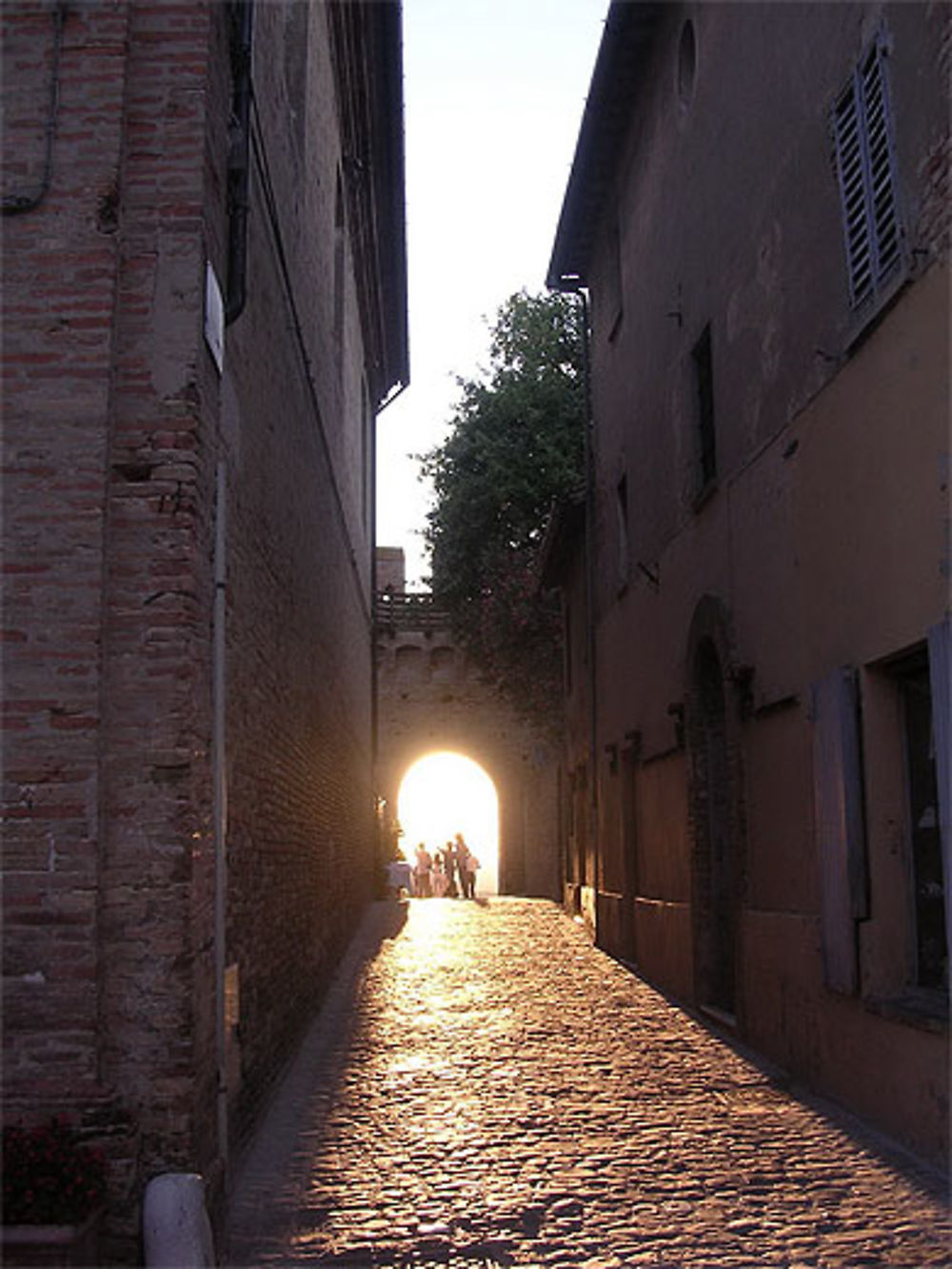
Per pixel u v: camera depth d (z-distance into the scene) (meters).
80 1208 4.77
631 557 15.94
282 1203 6.21
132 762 5.51
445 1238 5.70
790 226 9.52
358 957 17.48
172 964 5.40
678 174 13.27
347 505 18.86
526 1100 8.44
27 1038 5.25
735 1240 5.62
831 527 8.56
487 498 26.55
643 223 15.19
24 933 5.31
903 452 7.41
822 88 8.86
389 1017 12.05
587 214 18.27
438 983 14.52
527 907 27.36
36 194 5.76
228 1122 6.54
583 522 20.44
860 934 7.83
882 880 7.81
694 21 12.63
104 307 5.70
